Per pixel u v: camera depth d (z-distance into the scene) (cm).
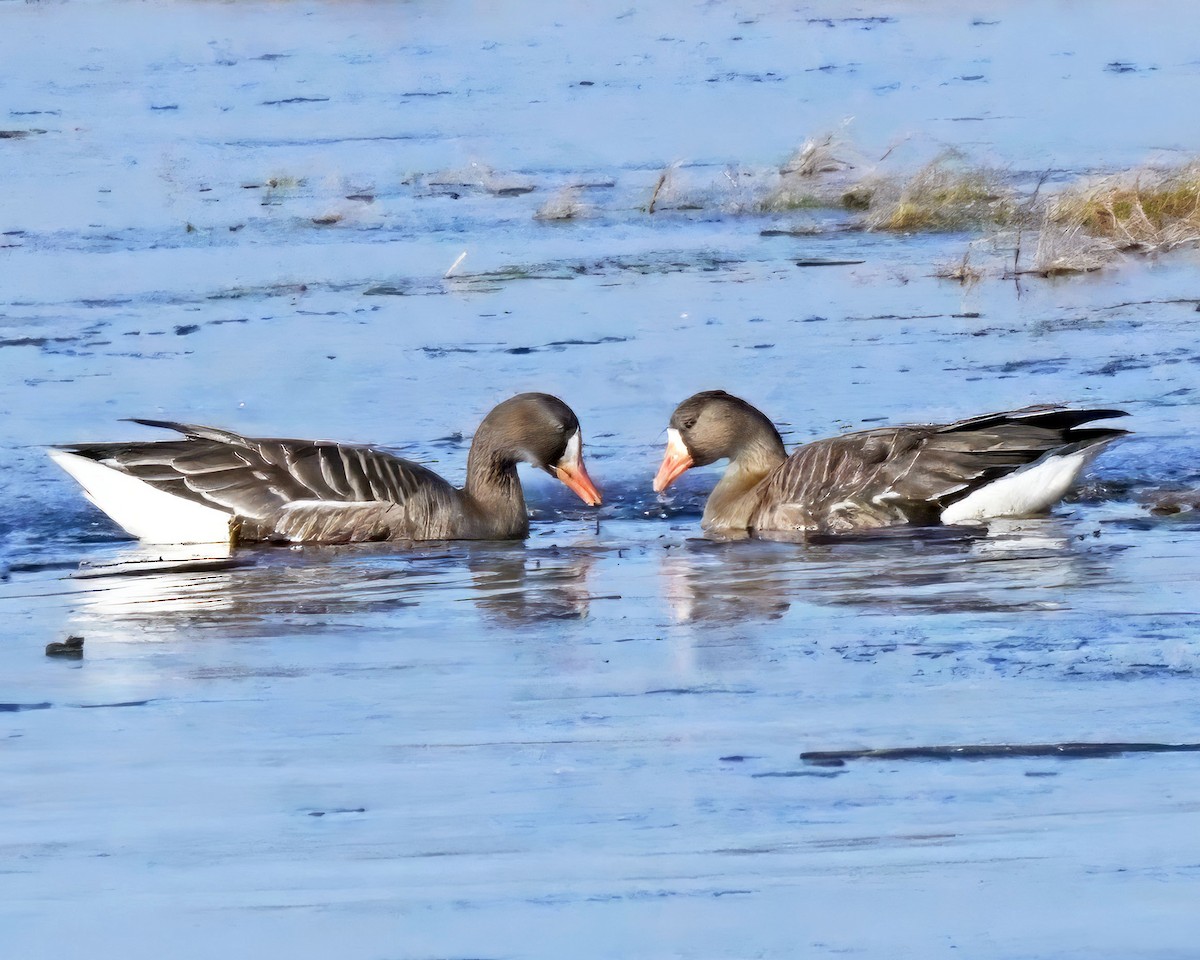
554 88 4172
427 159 3406
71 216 2986
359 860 839
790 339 2181
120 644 1206
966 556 1440
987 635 1179
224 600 1341
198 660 1163
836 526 1582
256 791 922
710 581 1381
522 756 966
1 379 2028
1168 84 3928
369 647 1193
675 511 1692
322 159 3419
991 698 1041
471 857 841
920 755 952
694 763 949
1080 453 1578
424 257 2697
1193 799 888
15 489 1694
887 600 1292
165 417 1886
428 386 2005
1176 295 2380
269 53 4731
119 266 2642
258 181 3241
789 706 1040
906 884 805
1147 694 1040
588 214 2972
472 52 4709
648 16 5319
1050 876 812
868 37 4809
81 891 812
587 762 955
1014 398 1894
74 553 1523
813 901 793
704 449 1666
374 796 913
